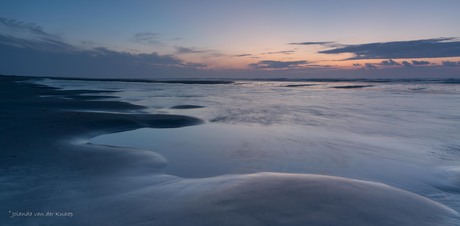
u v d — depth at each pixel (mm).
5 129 11656
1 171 6922
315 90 51406
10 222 4531
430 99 30062
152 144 10781
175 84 85000
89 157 8312
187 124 14789
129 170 7270
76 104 21734
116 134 12398
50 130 11695
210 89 55938
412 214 4809
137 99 30797
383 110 21531
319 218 4480
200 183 6234
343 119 17281
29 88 44375
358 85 69938
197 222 4383
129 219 4562
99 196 5539
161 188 5957
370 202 5141
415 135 12688
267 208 4809
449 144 11023
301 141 11430
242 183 6051
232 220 4410
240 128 14219
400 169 8133
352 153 9750
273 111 21047
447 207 5293
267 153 9664
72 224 4461
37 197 5477
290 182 6066
